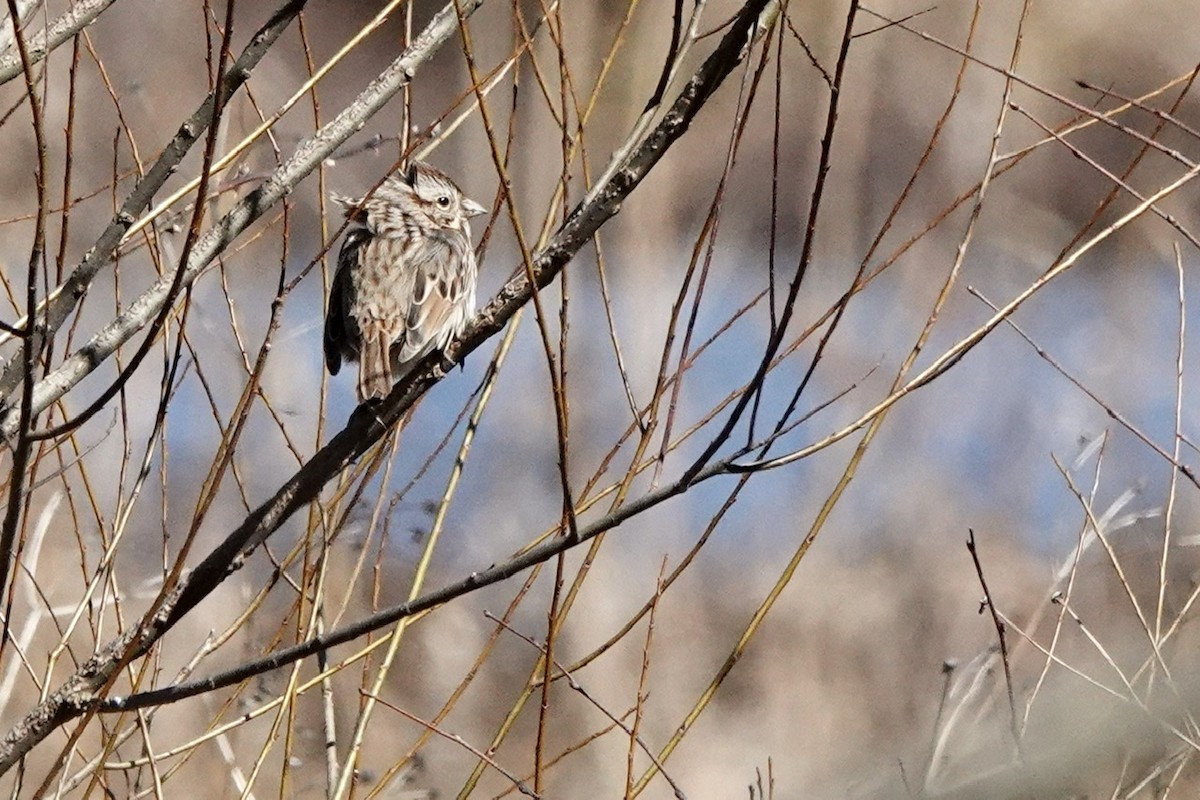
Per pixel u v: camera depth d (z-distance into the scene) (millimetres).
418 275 7785
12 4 5055
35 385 6195
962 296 20969
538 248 6875
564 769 16078
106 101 14375
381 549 7418
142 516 12328
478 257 7469
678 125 6121
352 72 20562
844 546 18391
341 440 6594
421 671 16016
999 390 19219
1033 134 23266
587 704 16531
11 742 6109
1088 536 10023
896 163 22672
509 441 17906
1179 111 25203
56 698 6145
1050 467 18203
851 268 21500
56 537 11781
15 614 11562
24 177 13445
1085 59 25484
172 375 6402
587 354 18359
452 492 7332
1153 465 15617
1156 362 19312
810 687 16906
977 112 22906
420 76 19766
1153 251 22062
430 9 21125
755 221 22156
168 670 11828
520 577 17250
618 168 6387
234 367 12891
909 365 6656
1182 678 7562
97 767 6180
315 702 11758
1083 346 19859
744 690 17188
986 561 17578
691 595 18047
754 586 18094
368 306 7648
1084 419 18391
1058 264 6449
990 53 23047
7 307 11516
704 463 5973
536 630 16703
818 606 17703
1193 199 23266
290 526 12703
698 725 16734
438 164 17469
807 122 22500
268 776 10602
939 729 8586
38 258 5363
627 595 17672
